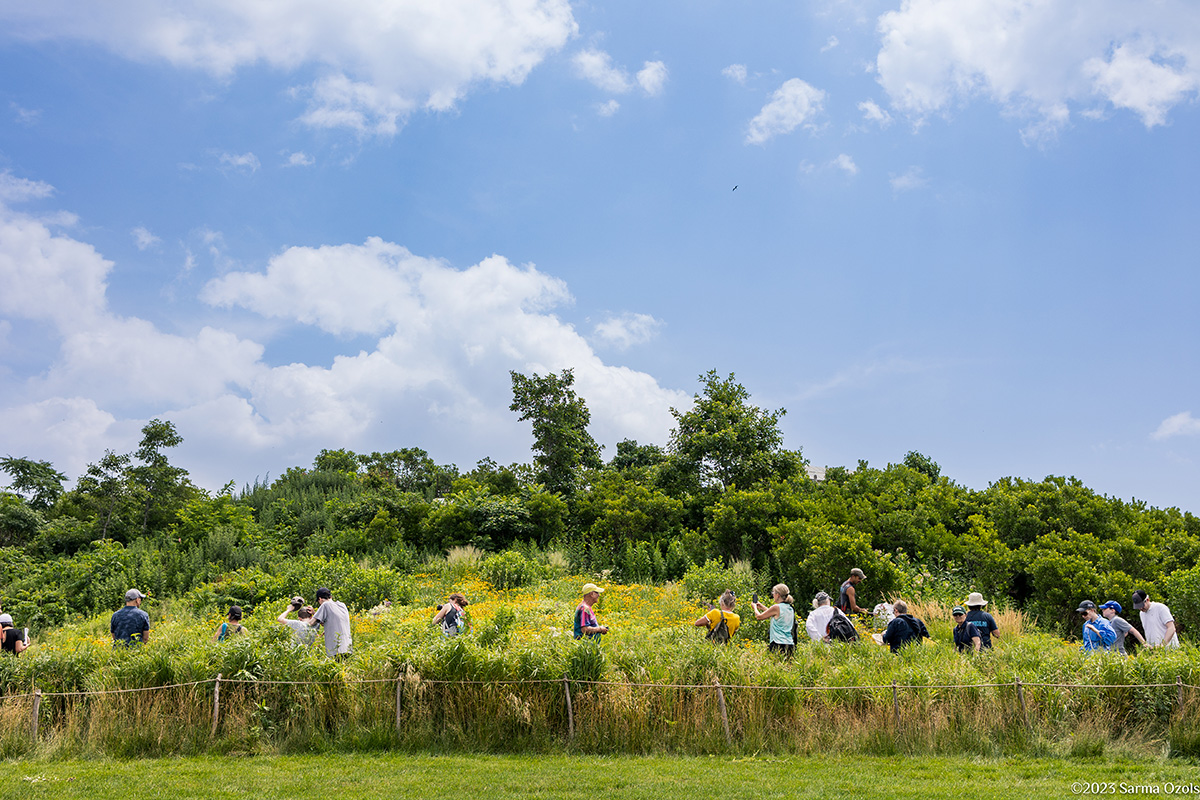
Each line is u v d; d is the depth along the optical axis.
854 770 6.65
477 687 7.76
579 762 6.97
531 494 27.33
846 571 16.28
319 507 32.25
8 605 17.84
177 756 7.20
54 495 35.91
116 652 8.30
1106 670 7.71
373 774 6.44
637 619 14.02
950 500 21.91
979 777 6.37
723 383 28.30
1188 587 12.61
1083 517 18.72
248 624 13.93
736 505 21.77
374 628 12.93
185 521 26.45
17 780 6.18
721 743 7.42
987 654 8.77
